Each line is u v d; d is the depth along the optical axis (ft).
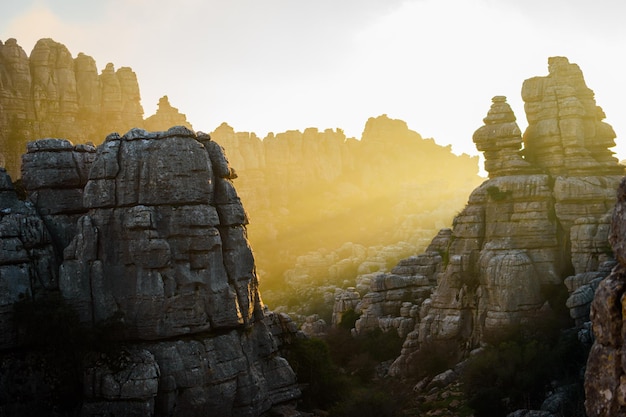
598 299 39.01
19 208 158.40
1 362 144.36
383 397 192.95
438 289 252.21
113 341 150.20
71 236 162.61
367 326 293.64
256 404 158.30
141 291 151.02
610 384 37.99
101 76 505.66
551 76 263.90
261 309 171.94
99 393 144.56
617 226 38.73
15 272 149.18
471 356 226.38
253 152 644.69
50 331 146.61
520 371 199.00
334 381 197.47
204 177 158.40
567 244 240.12
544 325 220.64
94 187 156.87
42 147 166.81
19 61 455.22
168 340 151.02
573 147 251.80
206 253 155.94
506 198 245.04
